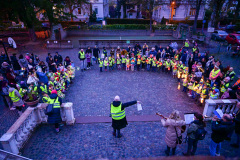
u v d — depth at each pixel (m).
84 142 6.32
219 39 25.70
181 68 12.60
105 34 32.44
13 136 5.40
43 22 36.38
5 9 22.77
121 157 5.60
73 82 12.48
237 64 16.08
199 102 9.52
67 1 28.92
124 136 6.67
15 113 8.62
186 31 26.73
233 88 7.85
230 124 4.82
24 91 8.54
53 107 6.39
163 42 23.20
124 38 29.81
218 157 1.98
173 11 40.81
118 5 57.81
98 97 10.21
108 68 15.50
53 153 5.78
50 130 7.00
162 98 10.11
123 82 12.48
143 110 8.77
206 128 7.09
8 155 4.58
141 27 32.88
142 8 33.56
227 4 34.53
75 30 31.77
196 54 14.74
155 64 14.35
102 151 5.88
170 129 5.10
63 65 12.49
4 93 8.56
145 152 5.82
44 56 18.95
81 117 7.98
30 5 22.67
